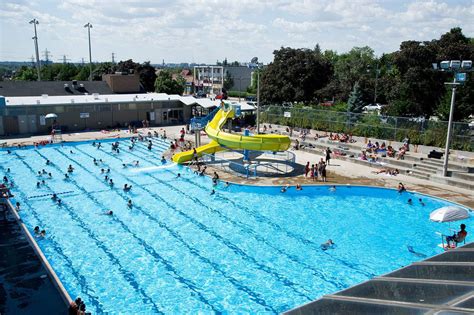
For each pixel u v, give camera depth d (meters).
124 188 27.28
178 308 14.20
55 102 49.16
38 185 27.97
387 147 35.81
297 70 61.16
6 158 36.28
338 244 19.38
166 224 21.66
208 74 136.75
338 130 44.75
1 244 18.64
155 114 56.31
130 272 16.59
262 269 16.97
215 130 33.00
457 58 42.78
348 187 27.72
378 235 20.41
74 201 25.12
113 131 50.12
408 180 29.11
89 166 33.75
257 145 29.86
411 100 45.91
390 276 6.25
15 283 15.09
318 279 16.17
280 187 27.62
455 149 33.53
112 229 20.92
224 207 24.33
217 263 17.45
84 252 18.28
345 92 61.94
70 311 12.41
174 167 33.44
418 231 20.86
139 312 13.91
